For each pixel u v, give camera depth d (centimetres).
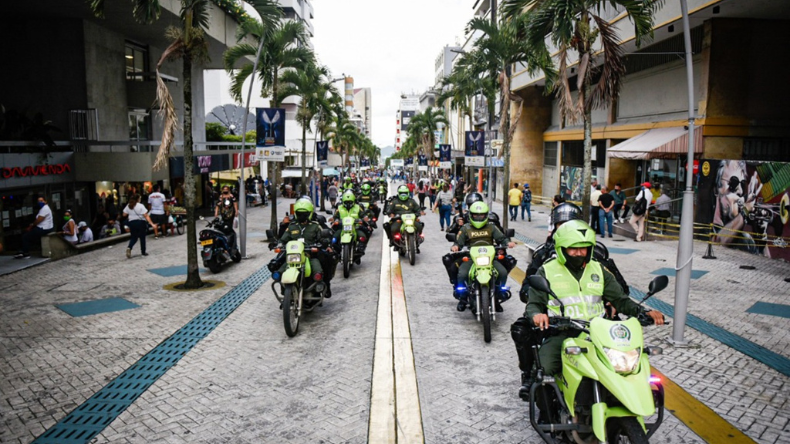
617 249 1602
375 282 1216
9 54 2180
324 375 660
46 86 2191
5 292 1114
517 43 1828
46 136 1841
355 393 605
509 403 573
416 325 866
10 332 840
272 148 1672
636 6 1309
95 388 627
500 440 495
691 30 1847
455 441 495
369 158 13112
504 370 667
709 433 499
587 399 397
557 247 450
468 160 2300
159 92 1103
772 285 1100
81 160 2025
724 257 1429
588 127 1354
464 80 2522
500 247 842
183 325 880
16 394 611
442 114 5994
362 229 1420
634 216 1789
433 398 589
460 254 863
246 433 516
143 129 2738
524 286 522
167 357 729
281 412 560
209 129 3841
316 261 898
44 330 850
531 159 3703
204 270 1385
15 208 1750
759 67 1709
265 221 2678
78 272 1332
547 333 464
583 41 1353
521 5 1443
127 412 563
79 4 1956
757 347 733
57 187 1955
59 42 2178
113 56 2394
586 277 450
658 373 644
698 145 1750
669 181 2128
